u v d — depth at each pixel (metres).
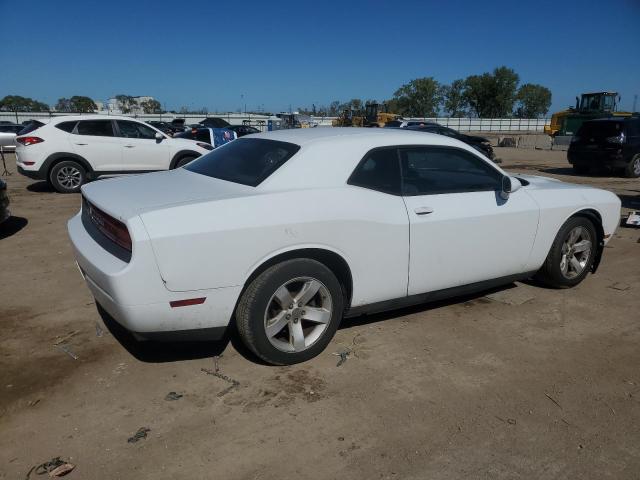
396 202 3.76
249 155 3.88
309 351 3.56
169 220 3.01
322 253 3.49
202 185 3.61
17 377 3.38
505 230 4.32
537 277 5.09
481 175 4.31
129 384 3.31
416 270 3.89
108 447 2.71
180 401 3.12
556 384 3.37
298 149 3.63
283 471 2.55
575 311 4.57
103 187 3.80
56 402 3.11
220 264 3.10
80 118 11.41
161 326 3.09
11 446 2.71
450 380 3.40
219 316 3.21
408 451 2.70
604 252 6.53
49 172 11.20
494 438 2.81
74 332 4.05
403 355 3.72
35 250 6.44
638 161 14.70
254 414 3.00
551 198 4.69
